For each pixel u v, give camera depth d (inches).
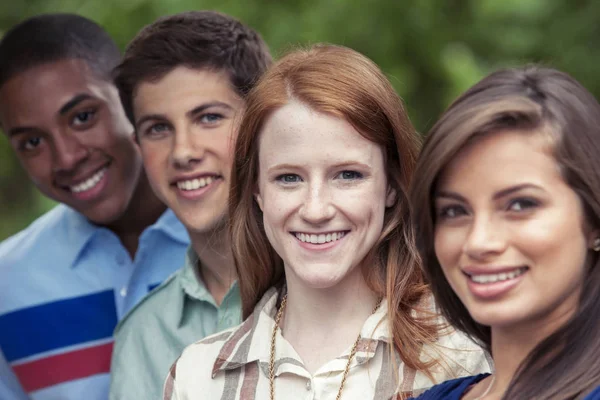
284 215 132.5
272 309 143.9
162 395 150.5
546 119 105.1
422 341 135.0
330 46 140.2
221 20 172.4
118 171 192.7
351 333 137.7
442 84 339.6
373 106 132.4
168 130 167.6
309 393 134.8
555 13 354.0
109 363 189.0
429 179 108.3
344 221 131.6
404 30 340.8
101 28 199.0
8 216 380.2
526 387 108.0
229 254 167.0
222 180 166.1
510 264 106.0
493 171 105.7
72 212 198.1
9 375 194.7
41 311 190.7
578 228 105.5
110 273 192.1
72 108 189.9
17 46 192.1
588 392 104.6
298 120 131.3
